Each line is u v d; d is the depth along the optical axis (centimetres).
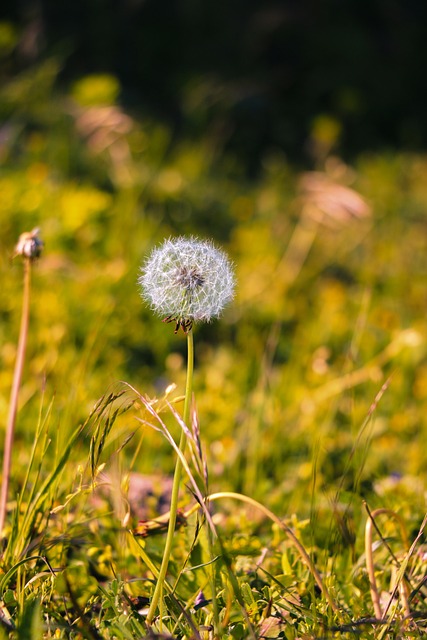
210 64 1716
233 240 936
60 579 294
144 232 812
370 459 483
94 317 618
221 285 236
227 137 1475
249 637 251
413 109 1822
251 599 276
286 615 280
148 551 323
